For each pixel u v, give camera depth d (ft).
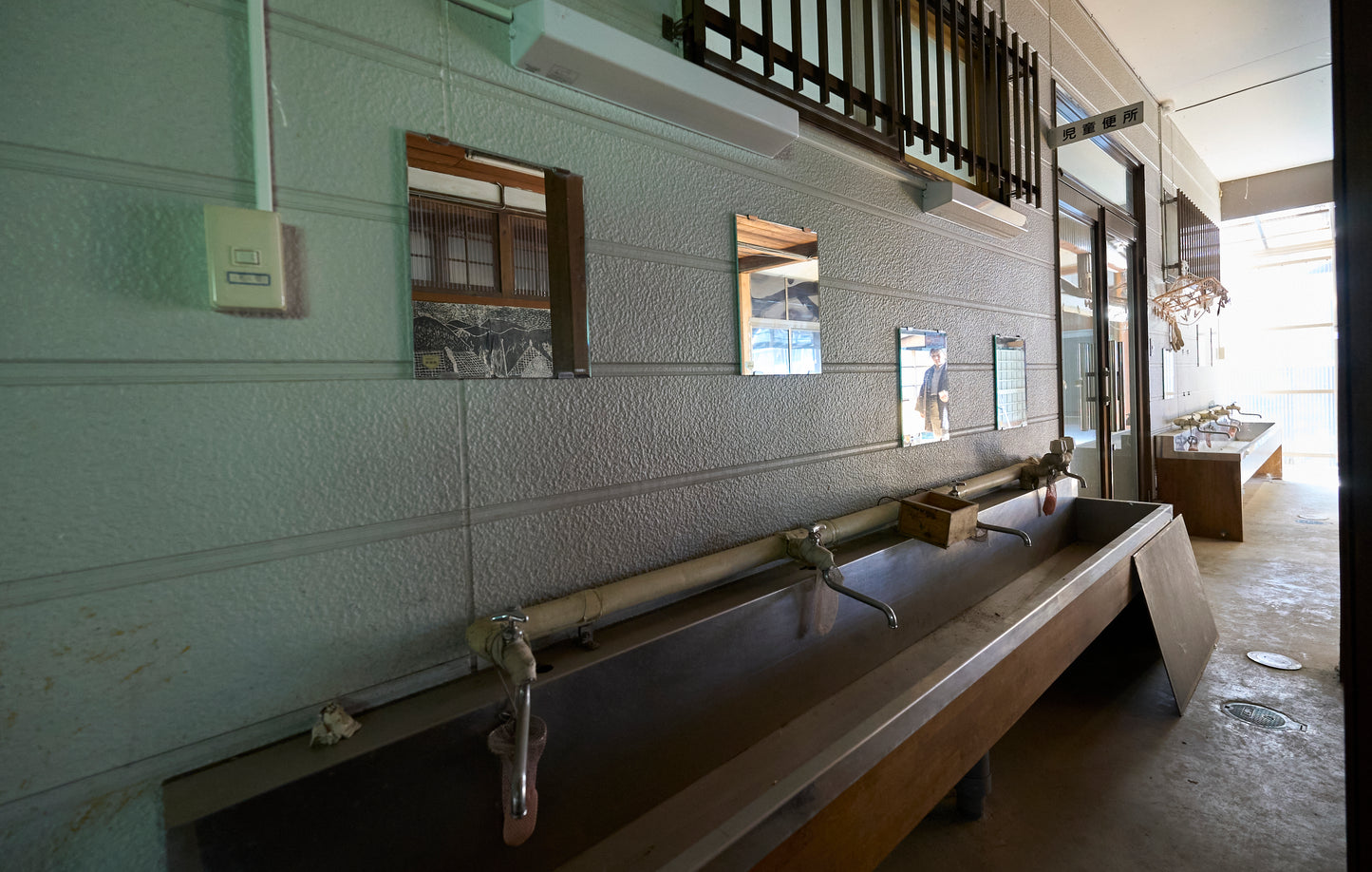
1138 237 14.67
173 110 2.56
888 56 6.36
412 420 3.21
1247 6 11.63
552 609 3.46
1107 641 8.80
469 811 3.00
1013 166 8.90
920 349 6.93
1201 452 15.25
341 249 2.98
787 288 5.27
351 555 3.03
